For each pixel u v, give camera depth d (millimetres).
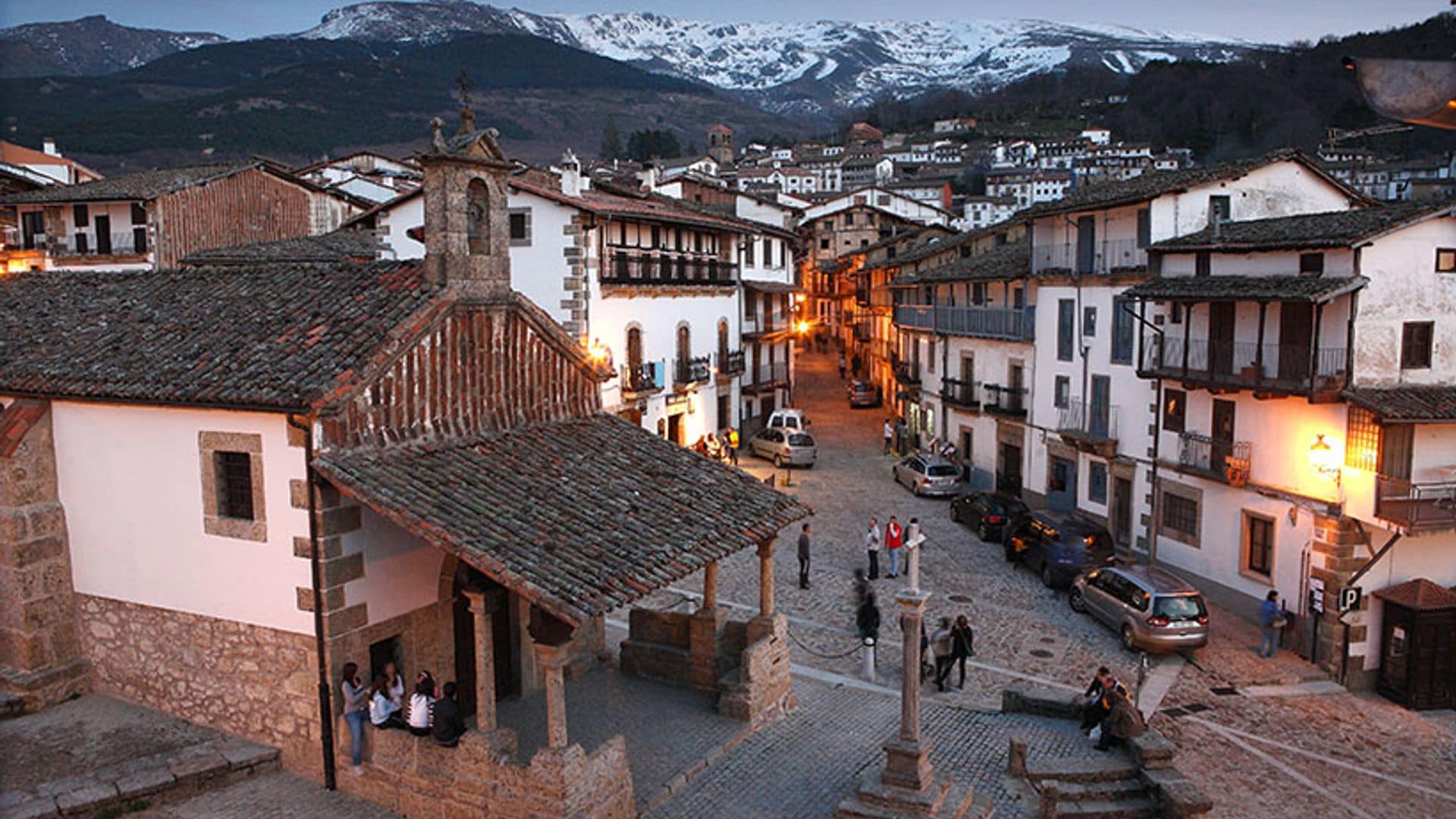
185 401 14469
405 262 17297
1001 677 21234
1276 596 23406
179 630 15641
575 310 34906
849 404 60469
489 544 13289
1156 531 29016
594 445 17828
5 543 16094
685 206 50625
